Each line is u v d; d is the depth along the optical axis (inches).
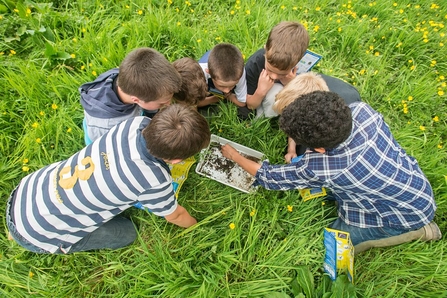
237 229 71.4
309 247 71.2
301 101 52.5
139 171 51.6
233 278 70.3
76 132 83.6
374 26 115.4
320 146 52.9
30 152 79.4
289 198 77.7
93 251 72.6
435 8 119.9
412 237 72.0
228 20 109.8
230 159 85.6
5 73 90.8
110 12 111.1
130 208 77.9
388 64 106.3
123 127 55.4
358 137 57.6
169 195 56.9
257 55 86.4
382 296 68.3
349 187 61.1
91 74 91.6
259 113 91.0
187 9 116.2
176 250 70.1
